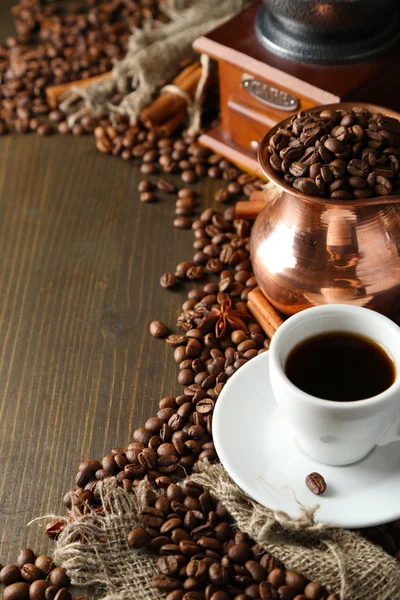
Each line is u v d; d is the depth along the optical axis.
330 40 0.79
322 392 0.63
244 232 0.81
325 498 0.63
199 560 0.63
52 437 0.71
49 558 0.65
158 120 0.91
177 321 0.77
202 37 0.84
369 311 0.64
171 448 0.69
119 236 0.84
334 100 0.77
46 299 0.80
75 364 0.76
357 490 0.64
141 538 0.64
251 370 0.68
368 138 0.69
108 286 0.81
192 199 0.86
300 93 0.79
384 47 0.79
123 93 0.94
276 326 0.73
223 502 0.65
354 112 0.70
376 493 0.63
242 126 0.86
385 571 0.61
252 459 0.65
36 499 0.68
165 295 0.79
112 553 0.64
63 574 0.64
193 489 0.66
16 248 0.85
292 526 0.62
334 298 0.70
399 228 0.69
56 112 0.96
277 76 0.80
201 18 0.97
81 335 0.77
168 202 0.87
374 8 0.76
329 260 0.69
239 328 0.75
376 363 0.64
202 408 0.70
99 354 0.76
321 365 0.64
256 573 0.63
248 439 0.66
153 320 0.78
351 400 0.63
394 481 0.64
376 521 0.62
